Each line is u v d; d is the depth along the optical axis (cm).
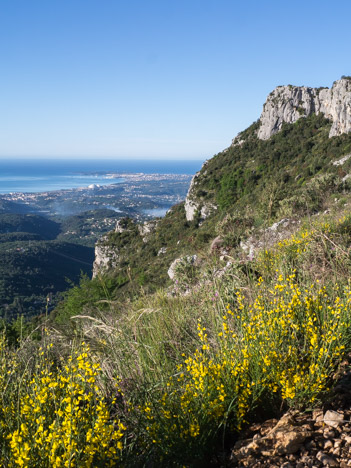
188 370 210
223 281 377
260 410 213
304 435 172
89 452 146
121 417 215
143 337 306
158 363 258
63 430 155
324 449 164
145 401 202
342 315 231
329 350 202
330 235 463
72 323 343
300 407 198
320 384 192
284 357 209
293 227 714
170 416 184
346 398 194
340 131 5944
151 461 184
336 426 175
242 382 203
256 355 210
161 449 179
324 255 404
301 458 163
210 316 314
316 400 196
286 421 190
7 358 274
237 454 178
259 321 221
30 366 261
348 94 5769
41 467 150
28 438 156
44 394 176
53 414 184
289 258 449
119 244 7069
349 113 5716
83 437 165
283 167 6556
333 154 5234
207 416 190
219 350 241
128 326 331
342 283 312
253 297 306
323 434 173
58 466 138
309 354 218
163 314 347
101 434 155
